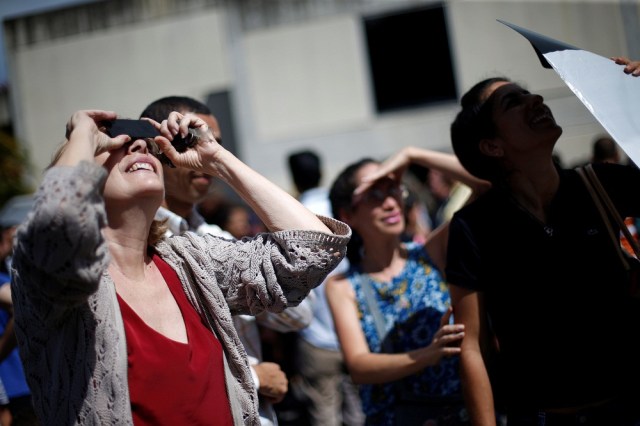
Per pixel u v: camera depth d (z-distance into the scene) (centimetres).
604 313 238
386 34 1278
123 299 181
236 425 189
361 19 1284
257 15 1309
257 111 1307
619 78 220
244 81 1313
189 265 201
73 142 169
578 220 243
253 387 199
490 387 246
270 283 199
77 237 157
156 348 178
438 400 296
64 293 163
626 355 238
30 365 179
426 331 305
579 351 236
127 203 184
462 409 294
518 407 245
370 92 1280
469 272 247
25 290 168
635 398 238
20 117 1412
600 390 236
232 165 205
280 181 1301
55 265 158
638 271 239
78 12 1384
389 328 308
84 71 1388
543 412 239
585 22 1169
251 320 273
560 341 237
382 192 319
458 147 265
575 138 1013
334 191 331
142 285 189
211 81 1338
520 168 248
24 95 1411
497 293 245
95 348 170
